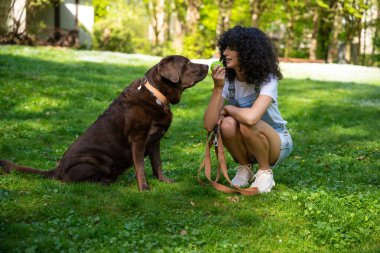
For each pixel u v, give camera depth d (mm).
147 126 4973
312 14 33000
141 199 4641
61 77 13609
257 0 29219
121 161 5176
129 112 4988
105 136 5121
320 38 36000
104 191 4902
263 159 5012
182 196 4867
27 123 8797
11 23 25766
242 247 3736
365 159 7180
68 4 29469
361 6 28031
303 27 35969
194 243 3770
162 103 4961
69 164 5098
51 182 5082
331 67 23203
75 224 4031
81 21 29953
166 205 4582
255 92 4961
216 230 4012
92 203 4500
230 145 5082
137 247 3631
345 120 10930
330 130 9812
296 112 11656
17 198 4594
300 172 6145
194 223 4156
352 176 5945
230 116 4973
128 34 28953
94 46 28047
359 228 4074
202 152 7477
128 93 5066
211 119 5047
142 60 20703
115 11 29016
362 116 11469
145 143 5055
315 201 4664
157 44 30453
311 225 4203
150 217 4219
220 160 5078
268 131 4895
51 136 8031
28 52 19109
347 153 7621
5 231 3842
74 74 14586
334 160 7004
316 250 3795
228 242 3801
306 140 8672
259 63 4719
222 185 5066
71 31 27859
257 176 5062
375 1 28969
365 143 8469
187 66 4914
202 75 4934
